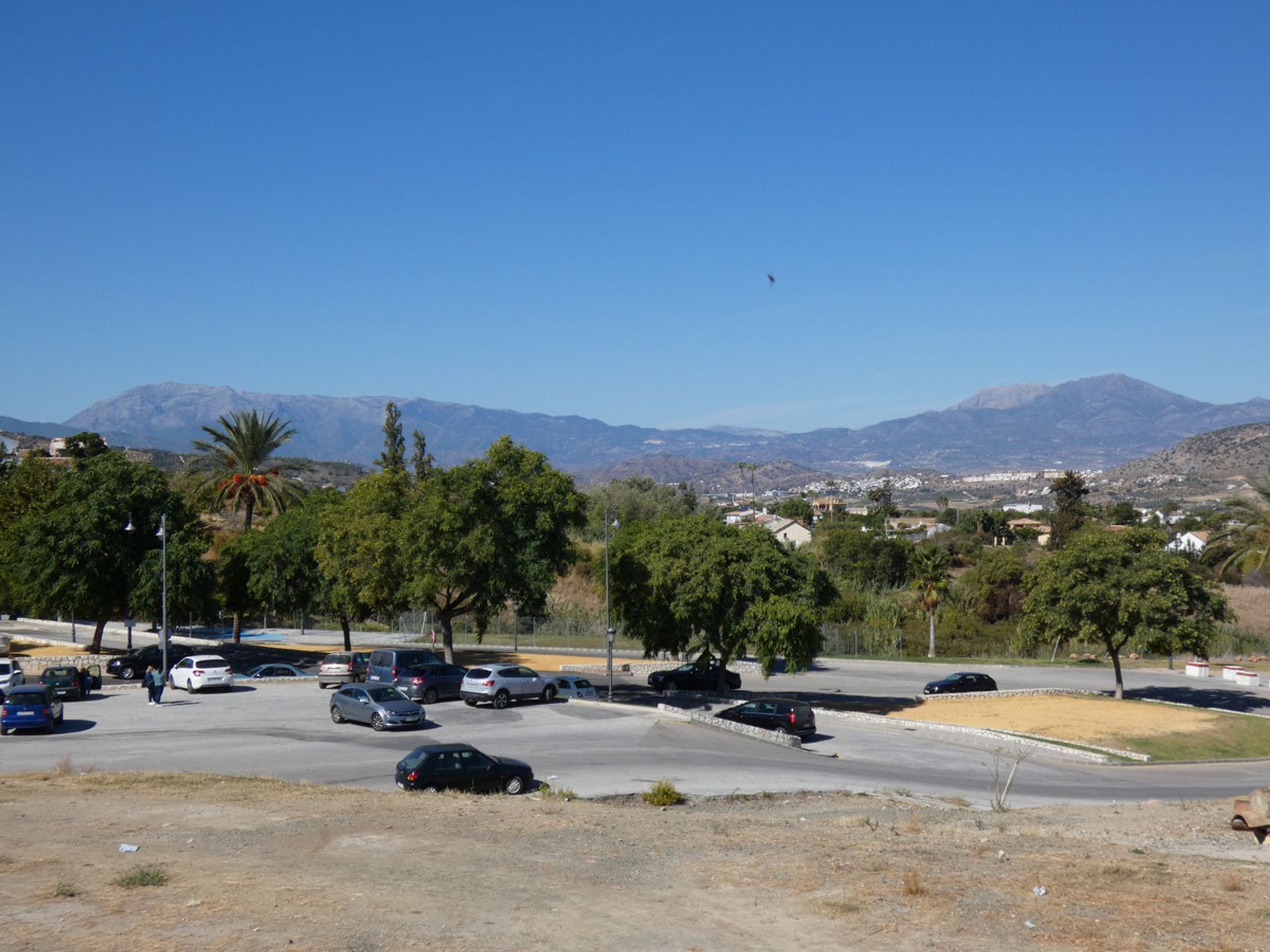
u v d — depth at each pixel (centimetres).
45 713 3416
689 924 1310
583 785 2703
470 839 1828
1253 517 7112
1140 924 1312
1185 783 3447
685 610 4869
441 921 1295
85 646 6406
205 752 3080
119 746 3183
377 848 1734
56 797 2178
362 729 3541
